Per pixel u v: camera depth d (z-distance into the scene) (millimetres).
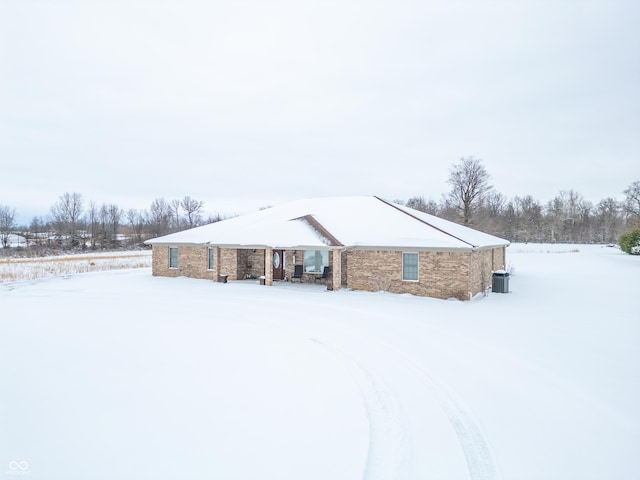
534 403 6699
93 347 10273
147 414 6453
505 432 5758
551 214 75125
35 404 6895
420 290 17734
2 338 11180
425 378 7910
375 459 5082
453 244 17000
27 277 25328
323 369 8508
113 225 67688
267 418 6254
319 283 22000
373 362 8914
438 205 71312
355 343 10430
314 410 6535
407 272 18188
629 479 4625
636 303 15555
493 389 7309
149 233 70250
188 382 7840
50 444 5531
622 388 7250
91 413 6512
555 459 5062
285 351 9828
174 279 23766
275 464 4961
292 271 22844
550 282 22250
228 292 19094
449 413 6387
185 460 5078
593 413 6309
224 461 5043
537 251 50125
